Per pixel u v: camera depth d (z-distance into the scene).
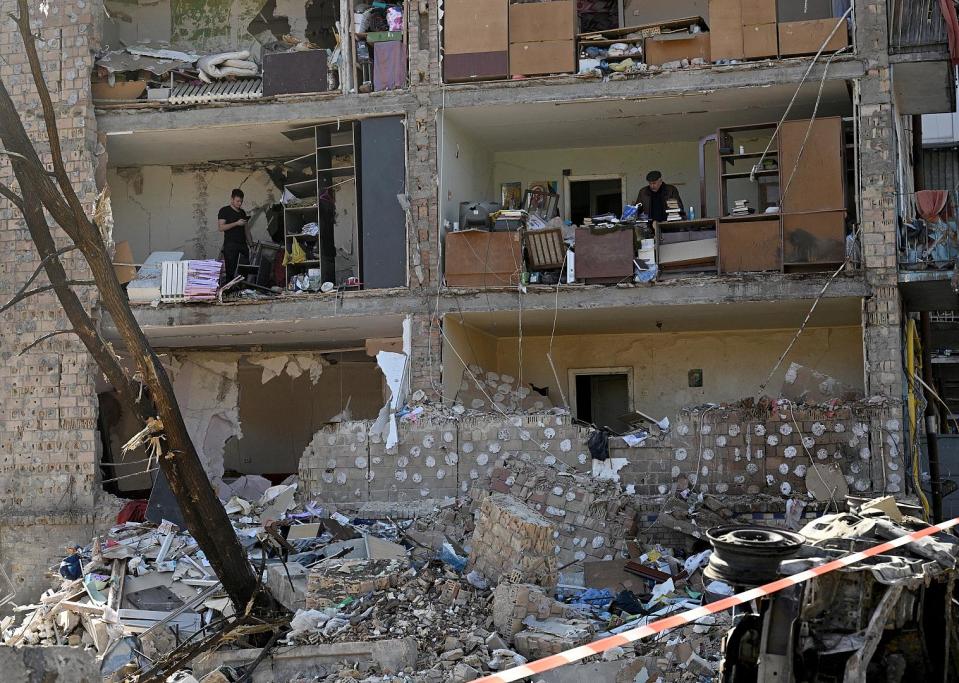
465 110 18.33
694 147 20.84
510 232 17.83
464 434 16.97
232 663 11.66
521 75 17.98
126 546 15.62
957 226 16.42
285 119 18.66
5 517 18.48
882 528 7.76
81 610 14.61
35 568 18.39
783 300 16.86
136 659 13.45
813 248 16.69
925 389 21.66
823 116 18.78
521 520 13.38
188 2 21.92
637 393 21.33
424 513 16.84
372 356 21.72
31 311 18.83
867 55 16.78
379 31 18.69
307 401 22.67
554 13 17.95
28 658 8.02
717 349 21.06
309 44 19.64
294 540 15.50
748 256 17.05
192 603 14.21
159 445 12.30
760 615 7.45
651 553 15.02
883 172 16.59
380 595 12.62
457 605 12.70
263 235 21.94
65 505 18.44
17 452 18.70
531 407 18.98
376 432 17.25
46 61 19.17
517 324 19.58
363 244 18.34
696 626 11.43
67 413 18.61
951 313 27.14
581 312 18.12
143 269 19.06
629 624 12.20
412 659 11.10
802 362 20.59
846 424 15.80
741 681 7.55
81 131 18.94
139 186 22.36
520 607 12.10
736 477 15.92
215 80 19.30
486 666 10.95
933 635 7.75
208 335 20.38
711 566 7.43
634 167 21.14
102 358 12.38
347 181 21.14
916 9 16.69
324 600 12.50
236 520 16.50
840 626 7.44
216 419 22.64
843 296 16.58
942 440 21.77
